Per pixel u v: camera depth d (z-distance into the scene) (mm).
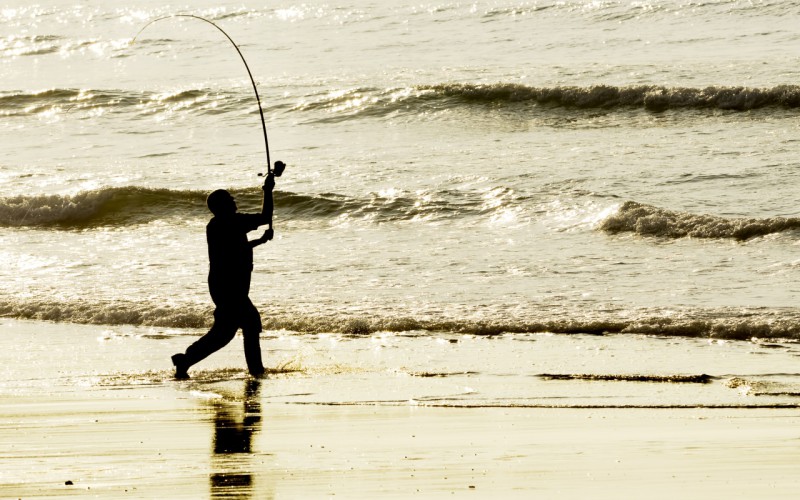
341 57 137375
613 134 89062
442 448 22750
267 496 18828
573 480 19609
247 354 33125
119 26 188250
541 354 34719
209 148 92250
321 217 67625
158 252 58188
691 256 51938
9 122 109438
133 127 104188
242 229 33188
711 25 139375
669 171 72250
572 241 56844
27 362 35375
